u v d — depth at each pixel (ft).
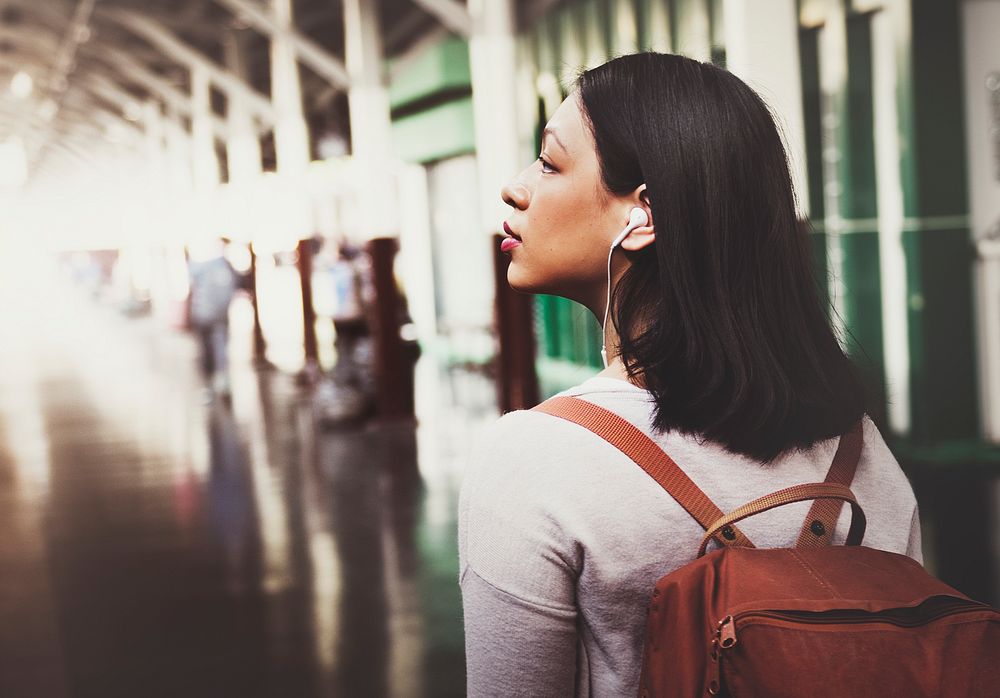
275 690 13.80
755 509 3.46
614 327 3.83
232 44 64.08
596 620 3.49
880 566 3.43
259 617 16.71
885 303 25.88
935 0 24.07
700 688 3.23
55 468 31.07
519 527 3.43
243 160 65.31
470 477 3.60
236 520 23.31
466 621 3.55
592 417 3.55
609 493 3.43
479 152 32.04
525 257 3.90
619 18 33.01
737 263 3.62
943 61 24.17
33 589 18.93
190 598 17.87
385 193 41.24
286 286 79.87
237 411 41.19
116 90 102.01
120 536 22.43
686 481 3.49
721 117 3.67
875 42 25.34
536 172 3.93
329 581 18.47
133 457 32.24
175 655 15.23
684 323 3.57
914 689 3.12
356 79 41.22
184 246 95.96
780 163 3.79
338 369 37.24
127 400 46.37
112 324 100.37
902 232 24.85
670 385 3.55
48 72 110.22
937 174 24.29
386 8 53.83
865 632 3.16
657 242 3.62
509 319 31.17
